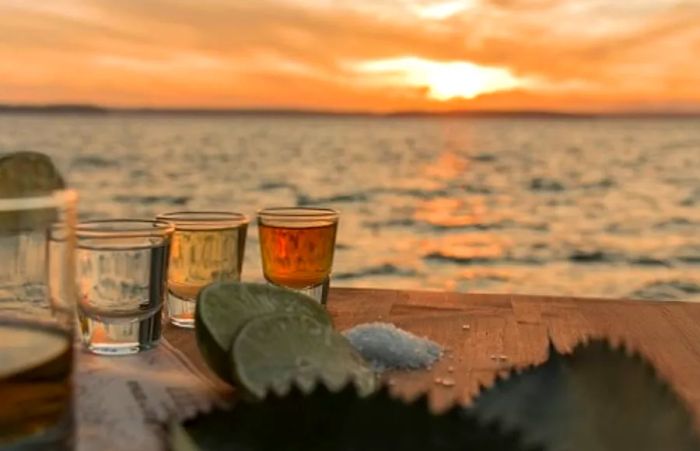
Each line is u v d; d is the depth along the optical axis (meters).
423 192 13.59
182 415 0.72
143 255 0.94
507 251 9.38
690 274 8.20
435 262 8.87
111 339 0.93
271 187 13.74
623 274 8.30
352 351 0.84
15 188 0.76
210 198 12.90
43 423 0.53
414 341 0.93
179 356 0.92
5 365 0.52
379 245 9.36
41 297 0.58
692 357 0.96
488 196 13.18
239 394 0.75
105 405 0.75
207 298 0.83
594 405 0.56
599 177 14.66
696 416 0.55
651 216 11.43
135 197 12.55
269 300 0.89
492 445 0.47
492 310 1.20
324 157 16.22
